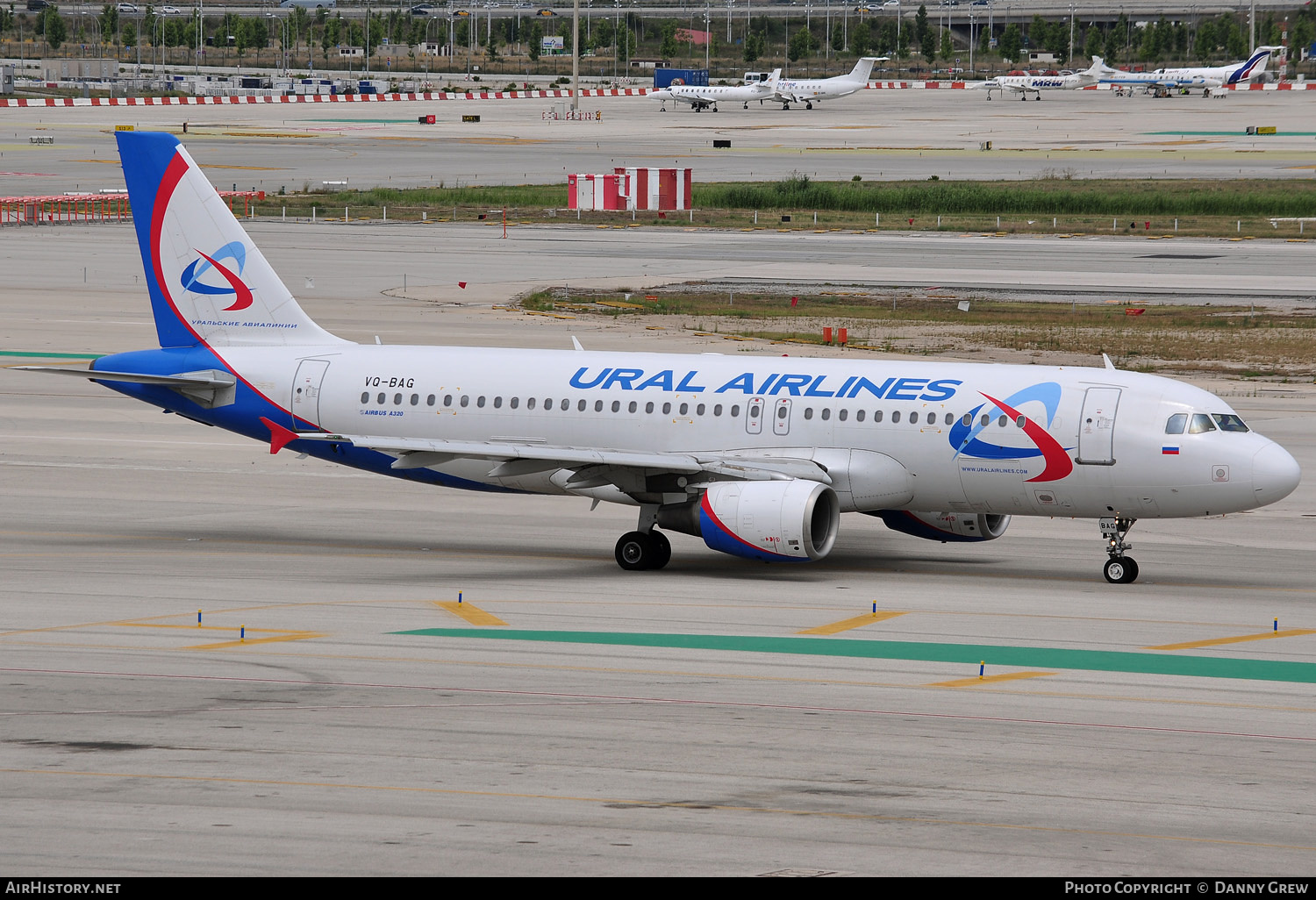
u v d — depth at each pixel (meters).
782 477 135.38
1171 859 66.38
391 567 138.62
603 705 91.06
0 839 68.06
